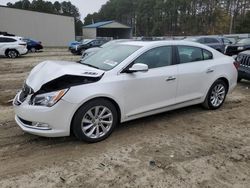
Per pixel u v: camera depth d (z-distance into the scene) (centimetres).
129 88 447
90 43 2403
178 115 566
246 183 332
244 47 1428
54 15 4297
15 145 421
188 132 480
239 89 846
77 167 361
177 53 519
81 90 402
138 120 531
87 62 507
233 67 617
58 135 402
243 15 6938
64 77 405
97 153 399
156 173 348
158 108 495
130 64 454
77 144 427
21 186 320
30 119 399
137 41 533
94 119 424
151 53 482
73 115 403
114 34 6216
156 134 468
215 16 7375
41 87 402
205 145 430
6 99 694
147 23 9519
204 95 571
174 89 509
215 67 576
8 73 1162
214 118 554
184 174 347
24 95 422
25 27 4059
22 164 368
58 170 354
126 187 320
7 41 1920
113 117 442
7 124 506
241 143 440
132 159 382
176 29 8475
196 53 555
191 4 8088
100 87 417
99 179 335
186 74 521
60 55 2309
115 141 438
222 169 361
